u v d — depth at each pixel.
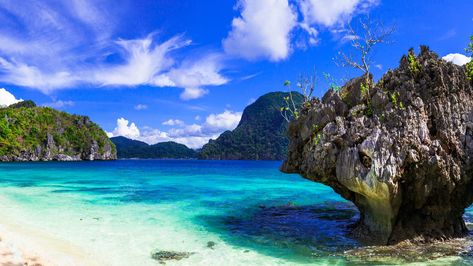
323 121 15.38
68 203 24.39
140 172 65.31
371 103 14.49
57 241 14.41
